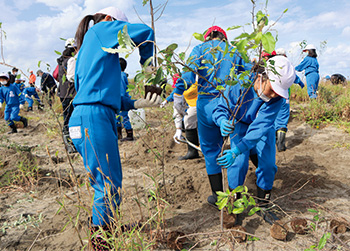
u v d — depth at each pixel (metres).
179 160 4.59
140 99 2.43
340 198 3.05
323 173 3.70
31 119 9.45
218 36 2.69
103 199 2.10
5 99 7.62
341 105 6.67
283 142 4.76
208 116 2.62
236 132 2.46
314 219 2.12
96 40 2.09
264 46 1.36
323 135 5.44
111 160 2.16
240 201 1.76
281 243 2.30
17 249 2.38
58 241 2.47
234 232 2.31
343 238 2.29
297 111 7.31
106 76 2.11
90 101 2.07
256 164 2.80
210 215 2.81
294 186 3.39
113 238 1.93
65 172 4.14
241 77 1.75
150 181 3.75
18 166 3.87
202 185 3.43
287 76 2.00
